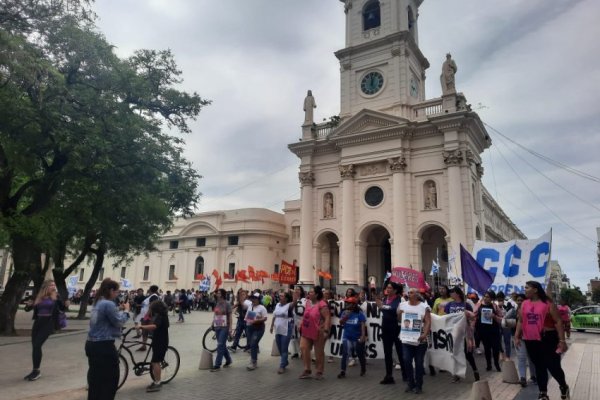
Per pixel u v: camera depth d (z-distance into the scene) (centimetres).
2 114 1376
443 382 966
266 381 959
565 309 1903
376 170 3300
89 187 1702
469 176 2970
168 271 5634
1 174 1574
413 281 1588
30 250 1734
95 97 1587
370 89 3569
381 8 3647
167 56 2022
